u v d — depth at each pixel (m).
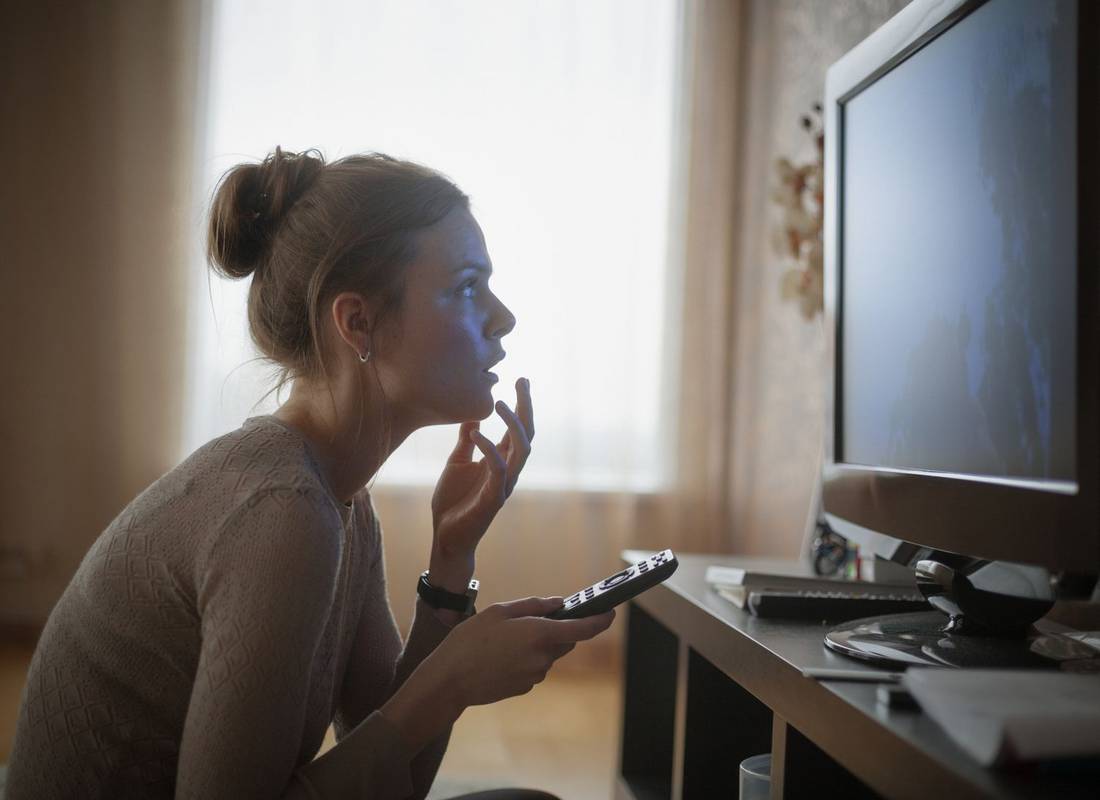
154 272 3.45
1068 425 0.82
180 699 0.85
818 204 2.66
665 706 1.71
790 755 0.92
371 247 0.95
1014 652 0.91
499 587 3.55
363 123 3.54
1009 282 0.92
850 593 1.28
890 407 1.20
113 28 3.46
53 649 0.87
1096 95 0.81
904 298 1.16
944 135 1.07
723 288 3.66
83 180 3.46
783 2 3.31
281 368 1.02
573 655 3.49
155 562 0.82
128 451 3.45
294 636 0.78
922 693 0.69
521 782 2.28
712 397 3.65
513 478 1.12
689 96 3.66
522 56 3.61
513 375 3.56
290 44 3.52
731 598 1.27
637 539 3.64
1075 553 0.81
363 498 1.10
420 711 0.86
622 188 3.62
